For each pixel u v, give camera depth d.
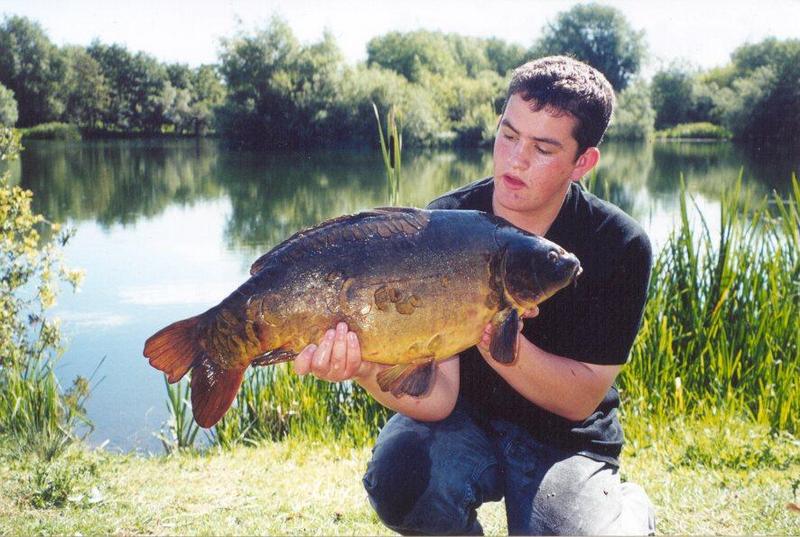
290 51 37.31
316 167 30.92
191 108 43.19
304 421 5.48
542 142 2.62
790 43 38.19
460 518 2.73
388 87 37.75
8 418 5.26
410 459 2.75
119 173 28.58
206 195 23.81
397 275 2.20
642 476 4.10
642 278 2.80
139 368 7.82
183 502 3.90
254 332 2.14
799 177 24.34
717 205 18.28
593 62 40.72
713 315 5.36
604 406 2.97
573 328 2.80
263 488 4.12
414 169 29.42
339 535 3.43
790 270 5.55
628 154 36.00
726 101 39.31
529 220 2.81
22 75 37.34
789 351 5.31
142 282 12.06
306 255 2.18
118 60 41.69
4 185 6.28
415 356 2.26
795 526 3.43
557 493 2.68
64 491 3.98
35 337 6.50
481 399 2.94
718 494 3.81
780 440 4.58
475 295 2.28
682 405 4.99
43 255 6.31
